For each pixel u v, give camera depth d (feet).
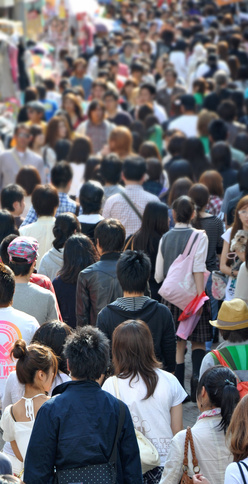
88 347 30.53
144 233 54.03
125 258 41.01
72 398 29.99
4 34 140.97
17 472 35.73
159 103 130.41
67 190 63.72
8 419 34.91
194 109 104.63
